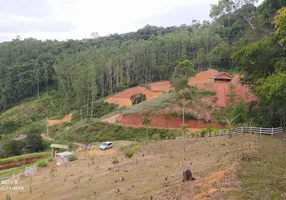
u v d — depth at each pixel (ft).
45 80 319.27
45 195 62.49
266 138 77.66
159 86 247.91
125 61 274.16
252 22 130.21
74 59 274.77
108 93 260.62
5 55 367.25
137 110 163.12
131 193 48.08
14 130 224.33
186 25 512.63
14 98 309.83
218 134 97.30
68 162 104.22
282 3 113.50
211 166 52.34
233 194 34.58
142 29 531.50
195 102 157.58
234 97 157.48
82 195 55.16
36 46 422.00
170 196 40.06
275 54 91.20
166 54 305.12
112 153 110.83
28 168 100.07
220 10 167.12
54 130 195.11
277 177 40.88
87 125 162.20
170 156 74.59
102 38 524.93
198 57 272.72
